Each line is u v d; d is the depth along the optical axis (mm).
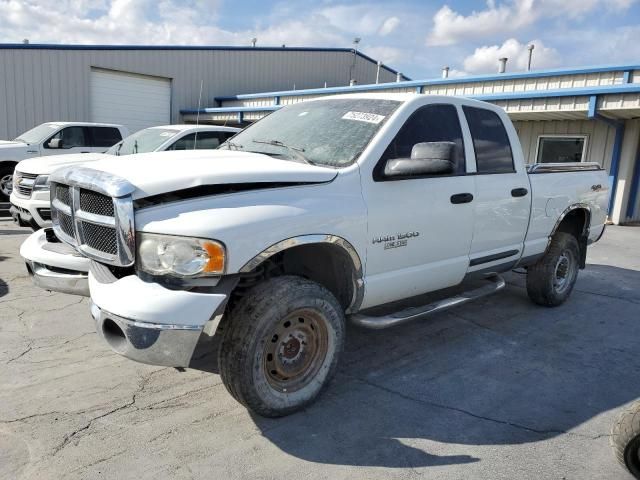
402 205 3834
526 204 5035
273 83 24297
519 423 3432
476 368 4254
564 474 2912
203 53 21969
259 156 3750
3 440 3027
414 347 4637
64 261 3623
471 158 4504
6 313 5012
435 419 3445
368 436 3219
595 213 6160
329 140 3936
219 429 3229
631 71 11531
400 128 3938
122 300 2842
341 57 26531
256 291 3162
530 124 14977
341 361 4293
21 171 8531
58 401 3480
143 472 2801
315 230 3277
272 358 3227
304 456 2996
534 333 5098
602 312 5836
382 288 3830
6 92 17453
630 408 2754
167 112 21531
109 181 2967
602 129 13641
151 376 3881
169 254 2846
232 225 2928
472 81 14203
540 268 5641
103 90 19703
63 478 2725
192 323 2820
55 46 18250
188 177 3014
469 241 4480
